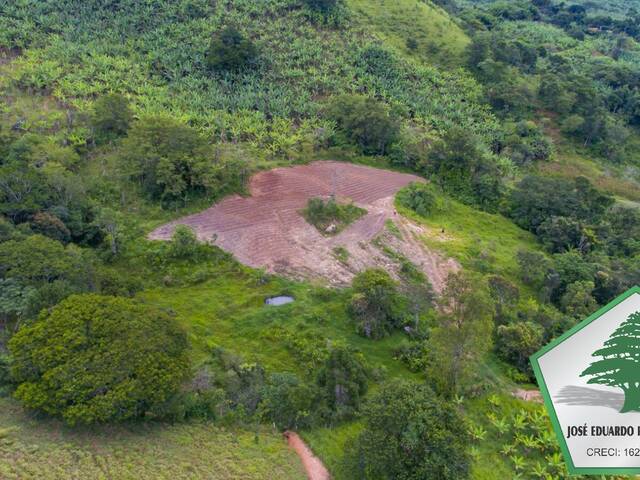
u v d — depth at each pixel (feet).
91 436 89.92
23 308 105.50
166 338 100.22
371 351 128.47
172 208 170.40
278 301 141.90
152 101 215.10
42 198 148.46
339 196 193.98
